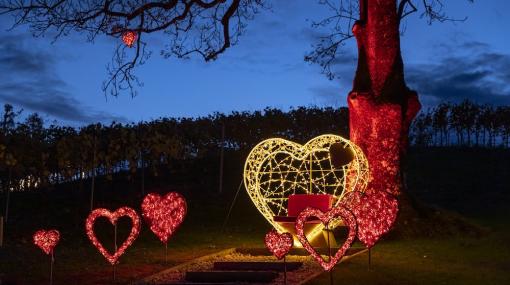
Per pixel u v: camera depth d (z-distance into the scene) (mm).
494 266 11719
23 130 20109
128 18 17609
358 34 16797
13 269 12062
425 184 27578
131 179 26141
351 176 15508
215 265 11766
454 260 12398
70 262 12875
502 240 14891
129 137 22188
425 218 16172
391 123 16234
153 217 12227
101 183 26344
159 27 17969
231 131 28391
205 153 28750
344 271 11156
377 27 16406
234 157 28812
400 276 10789
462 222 16375
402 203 16078
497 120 37062
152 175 27031
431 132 37906
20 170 20781
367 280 10430
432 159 32500
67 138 20594
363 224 11047
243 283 10406
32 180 22375
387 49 16406
